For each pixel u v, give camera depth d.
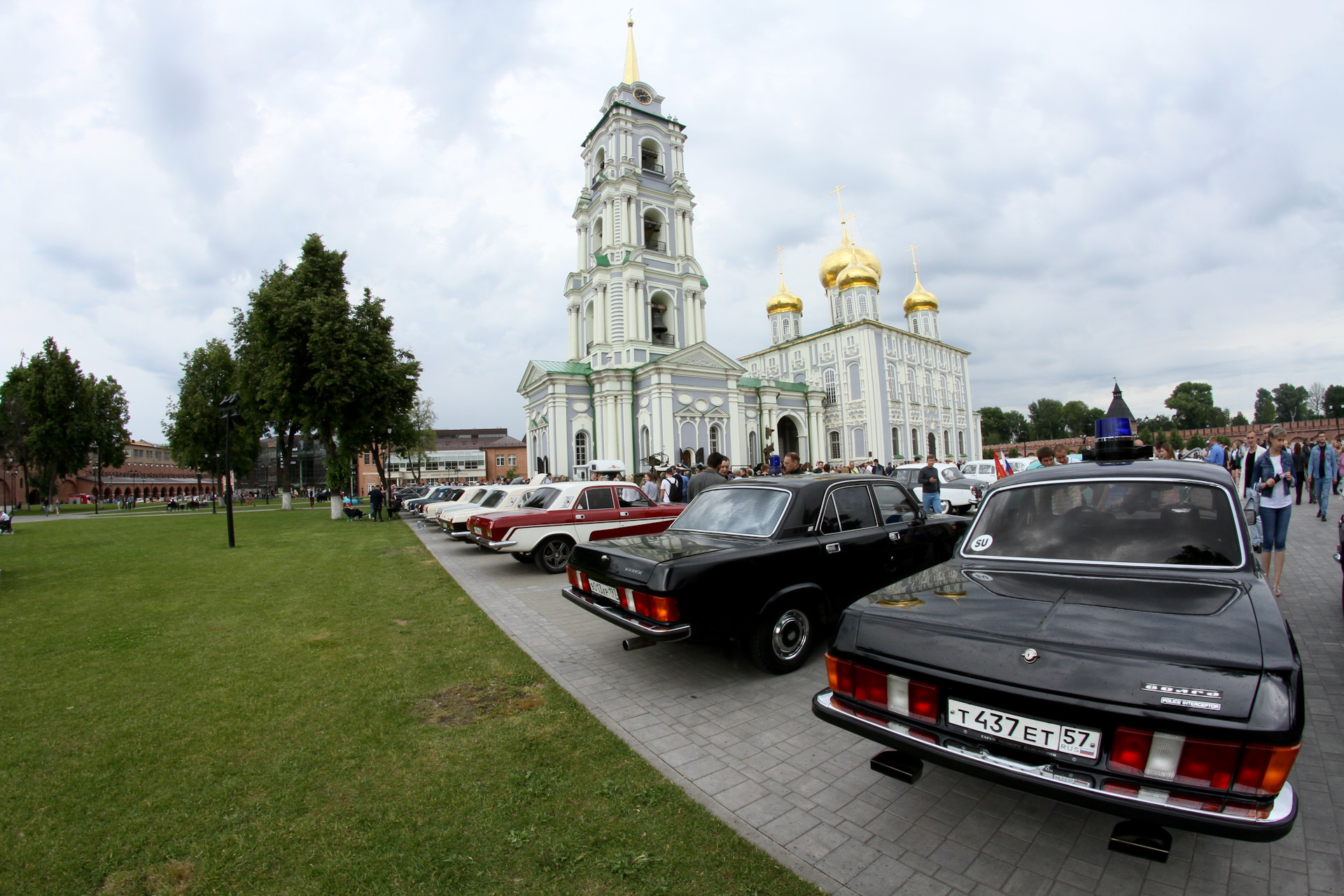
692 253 38.84
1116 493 3.36
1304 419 91.25
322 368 23.98
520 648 5.76
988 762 2.35
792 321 59.75
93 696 4.62
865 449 50.03
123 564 11.67
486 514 10.58
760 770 3.46
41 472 49.41
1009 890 2.45
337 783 3.34
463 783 3.32
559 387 35.75
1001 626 2.57
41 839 2.87
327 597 8.22
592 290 38.28
